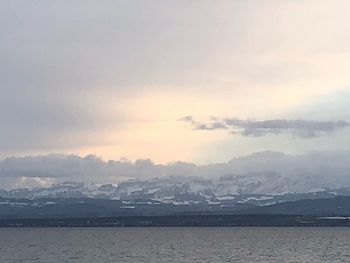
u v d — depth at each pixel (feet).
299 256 531.91
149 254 573.74
